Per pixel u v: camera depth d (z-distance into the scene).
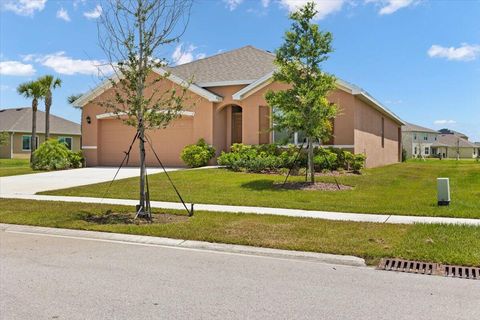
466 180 16.00
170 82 20.78
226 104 21.11
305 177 15.18
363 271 5.84
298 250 6.76
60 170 21.38
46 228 8.74
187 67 23.95
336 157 17.17
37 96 29.86
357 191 12.86
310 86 13.53
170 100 9.82
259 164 17.12
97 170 20.70
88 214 9.96
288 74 13.62
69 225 8.84
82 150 23.80
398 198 11.57
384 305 4.53
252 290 5.02
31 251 6.96
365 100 19.73
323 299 4.71
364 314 4.28
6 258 6.50
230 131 21.81
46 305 4.51
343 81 17.86
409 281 5.38
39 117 41.41
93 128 23.53
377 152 23.38
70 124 44.12
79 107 23.77
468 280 5.41
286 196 11.98
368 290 5.03
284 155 17.39
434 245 6.68
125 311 4.34
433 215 9.24
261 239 7.36
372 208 10.10
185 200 11.62
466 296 4.82
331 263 6.27
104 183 15.18
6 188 14.66
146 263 6.23
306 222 8.62
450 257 6.08
